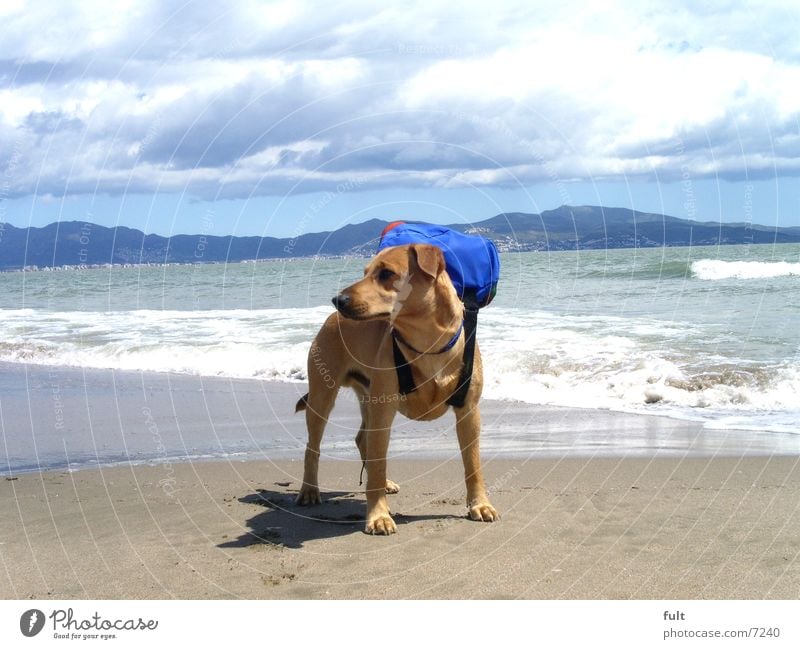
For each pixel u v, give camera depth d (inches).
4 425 368.5
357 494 245.8
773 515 198.8
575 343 487.2
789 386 382.0
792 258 1017.5
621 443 298.0
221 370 507.5
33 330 721.0
